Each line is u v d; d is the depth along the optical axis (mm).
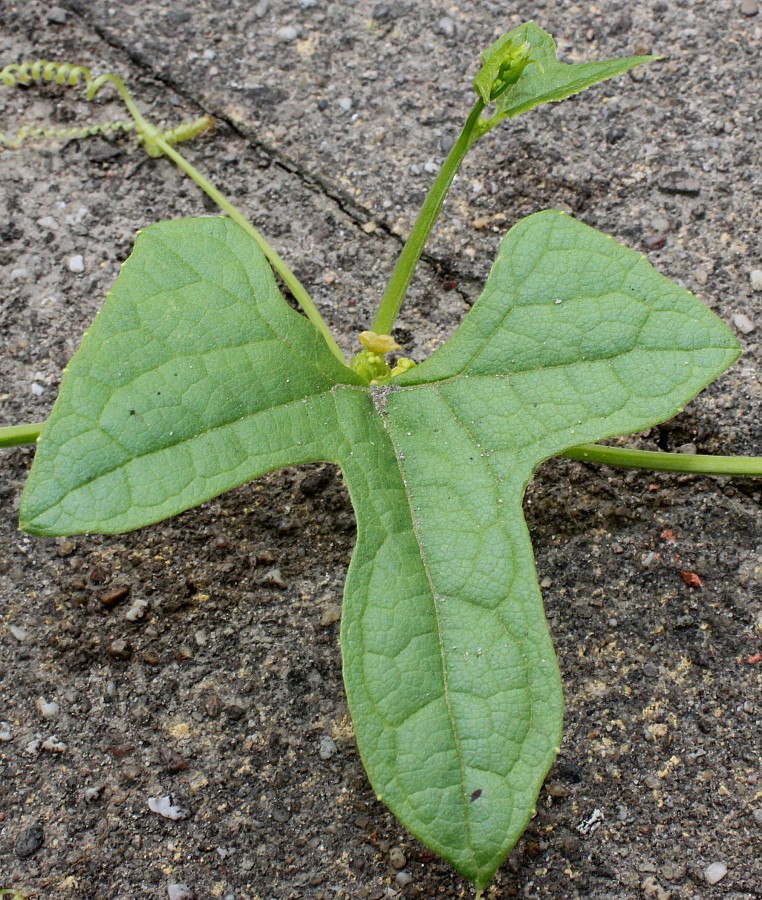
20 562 251
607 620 252
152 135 277
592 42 290
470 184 279
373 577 209
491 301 223
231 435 209
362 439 219
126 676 246
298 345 219
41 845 238
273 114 285
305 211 278
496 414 220
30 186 276
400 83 288
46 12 290
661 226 275
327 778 242
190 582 251
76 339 265
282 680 247
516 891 237
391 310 248
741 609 252
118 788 241
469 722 203
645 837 241
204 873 237
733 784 243
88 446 200
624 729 246
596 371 218
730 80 287
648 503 259
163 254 214
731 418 263
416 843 239
